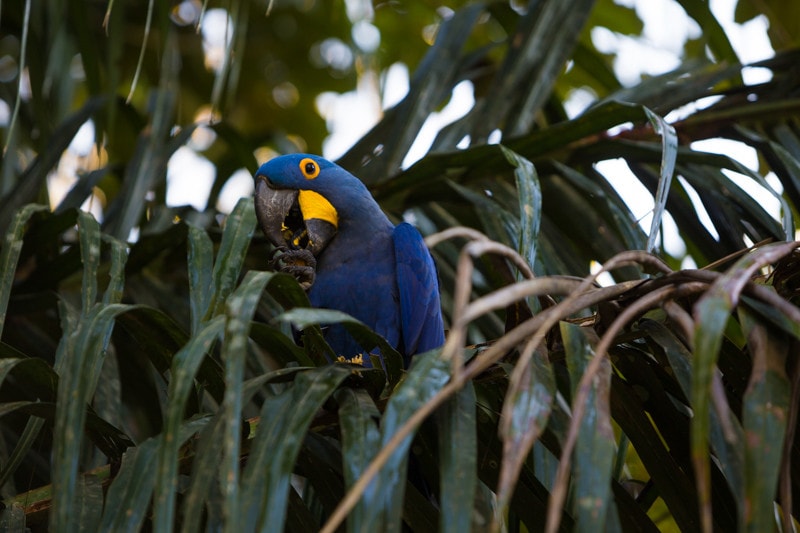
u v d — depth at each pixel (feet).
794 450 11.76
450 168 20.53
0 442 16.92
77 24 24.26
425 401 10.30
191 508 10.02
